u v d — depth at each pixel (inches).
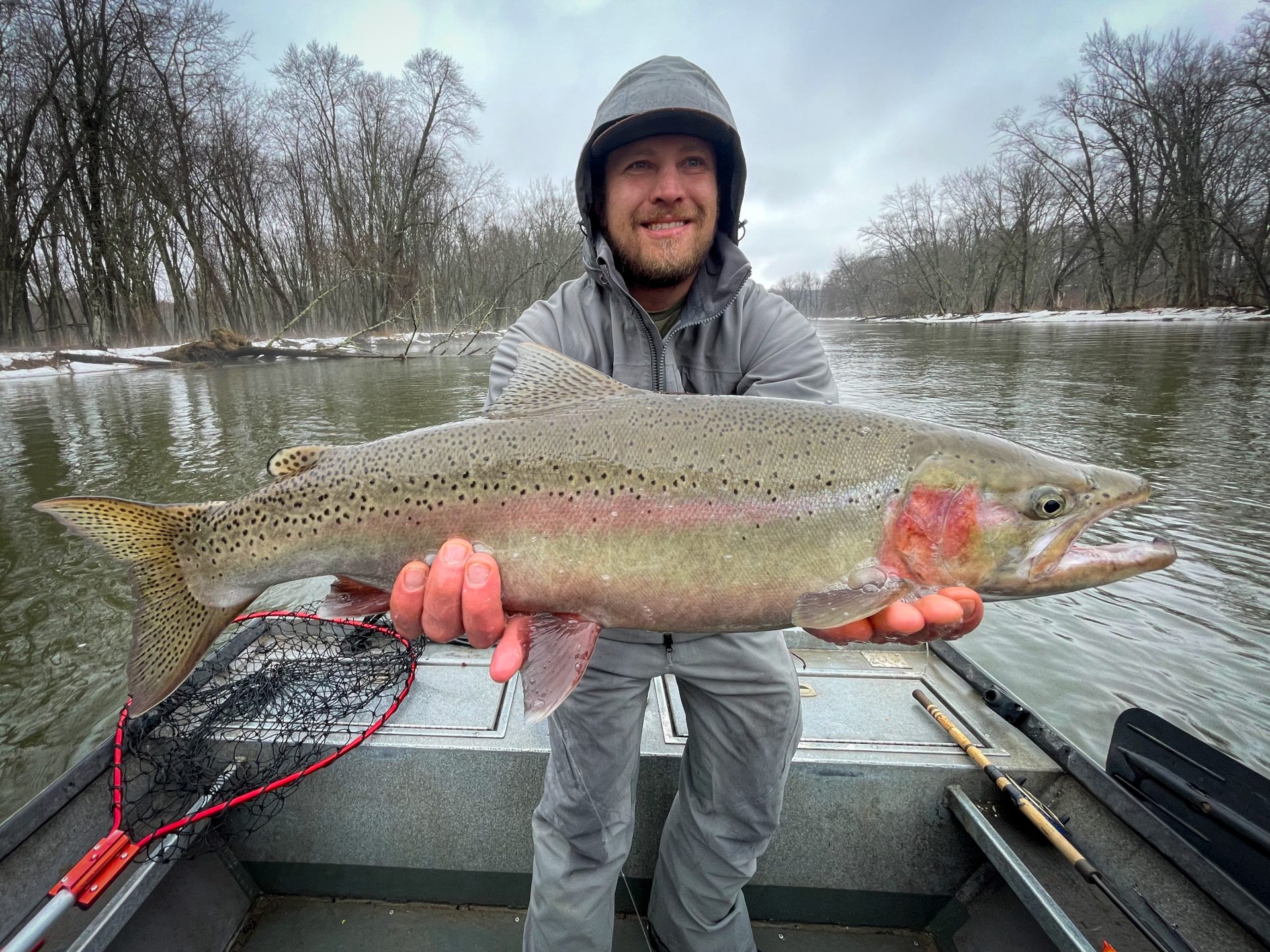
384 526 31.1
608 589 29.5
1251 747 58.8
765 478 29.5
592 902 30.6
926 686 45.0
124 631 79.4
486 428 31.2
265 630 50.4
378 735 38.8
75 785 34.4
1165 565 30.0
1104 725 61.9
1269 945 26.2
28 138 406.9
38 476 135.0
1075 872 32.0
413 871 38.5
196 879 36.4
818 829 37.1
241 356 376.2
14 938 27.7
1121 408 183.5
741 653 29.7
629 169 32.2
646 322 32.9
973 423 169.0
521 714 40.6
